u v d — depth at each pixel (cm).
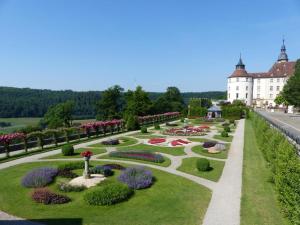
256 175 2164
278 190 1416
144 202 1580
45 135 3316
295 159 1312
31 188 1794
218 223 1326
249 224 1316
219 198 1661
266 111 10469
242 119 8062
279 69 13625
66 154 2886
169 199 1633
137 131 5088
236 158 2792
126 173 1934
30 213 1421
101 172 2083
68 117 7550
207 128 5525
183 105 11512
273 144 2045
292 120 6081
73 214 1413
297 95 7575
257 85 13988
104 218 1371
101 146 3469
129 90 8738
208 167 2298
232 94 13262
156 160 2577
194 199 1641
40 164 2505
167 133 4634
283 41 13950
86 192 1605
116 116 8462
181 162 2603
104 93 8519
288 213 1245
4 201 1579
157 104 10112
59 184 1809
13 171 2245
